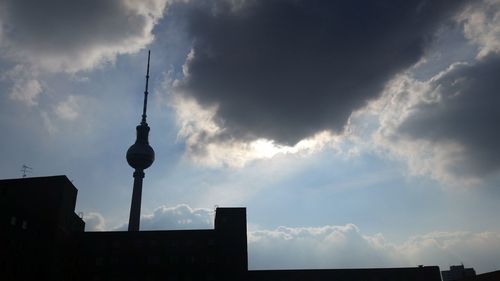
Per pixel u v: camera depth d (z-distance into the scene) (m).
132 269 105.94
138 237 109.06
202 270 106.31
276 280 105.94
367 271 108.12
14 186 92.12
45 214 90.00
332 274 107.31
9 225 78.00
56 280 89.69
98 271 105.38
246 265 106.75
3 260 74.81
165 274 105.75
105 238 108.31
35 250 84.81
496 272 90.06
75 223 107.38
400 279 107.75
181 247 108.50
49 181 93.25
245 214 112.44
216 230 110.25
